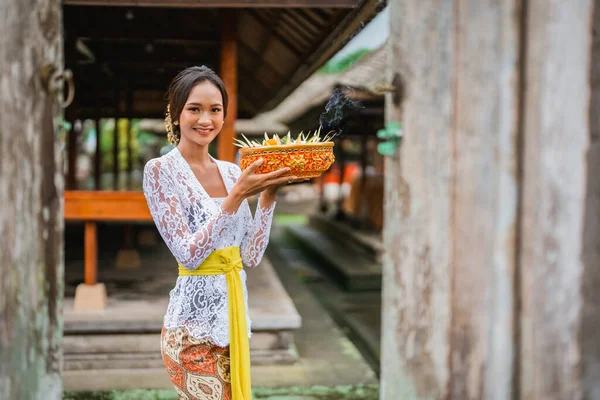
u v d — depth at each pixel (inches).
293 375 158.4
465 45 52.3
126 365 160.1
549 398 53.2
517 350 53.3
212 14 211.2
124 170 496.4
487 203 52.6
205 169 83.9
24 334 59.1
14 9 56.3
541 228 51.8
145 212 172.1
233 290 80.9
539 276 52.2
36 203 58.5
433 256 55.4
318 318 221.9
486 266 53.1
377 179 426.3
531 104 51.0
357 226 426.3
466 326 54.2
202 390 81.0
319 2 152.3
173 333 81.3
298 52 232.4
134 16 213.2
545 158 51.3
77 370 158.6
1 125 56.4
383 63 208.8
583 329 52.6
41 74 57.6
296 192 791.7
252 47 265.3
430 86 54.4
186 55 257.6
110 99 319.6
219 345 80.2
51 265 59.8
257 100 381.4
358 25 149.1
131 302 180.5
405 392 59.1
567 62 50.6
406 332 58.7
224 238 80.7
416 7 55.1
